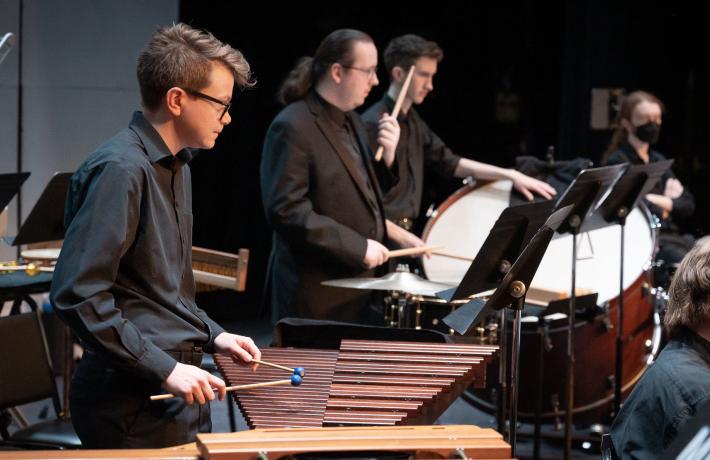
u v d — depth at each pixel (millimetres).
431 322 10219
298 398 6250
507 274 6648
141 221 5926
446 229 11656
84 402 6059
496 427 11328
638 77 17375
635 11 17234
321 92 9914
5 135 14516
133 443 6027
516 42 18359
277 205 9602
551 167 12047
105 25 14945
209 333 6434
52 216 9242
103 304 5613
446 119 18609
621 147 13992
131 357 5652
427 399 6137
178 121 6133
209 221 17812
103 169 5781
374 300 10461
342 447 4789
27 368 8375
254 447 4723
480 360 6656
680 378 5715
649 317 11812
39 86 14672
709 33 17312
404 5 18391
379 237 10219
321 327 7828
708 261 5934
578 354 11266
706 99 17594
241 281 9516
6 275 10328
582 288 11336
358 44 9766
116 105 15078
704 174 17875
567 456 10125
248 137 17953
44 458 4703
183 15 16906
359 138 10250
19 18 14438
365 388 6242
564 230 9445
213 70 6074
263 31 17797
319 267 9820
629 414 6016
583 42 17344
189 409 6203
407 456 4949
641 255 12039
